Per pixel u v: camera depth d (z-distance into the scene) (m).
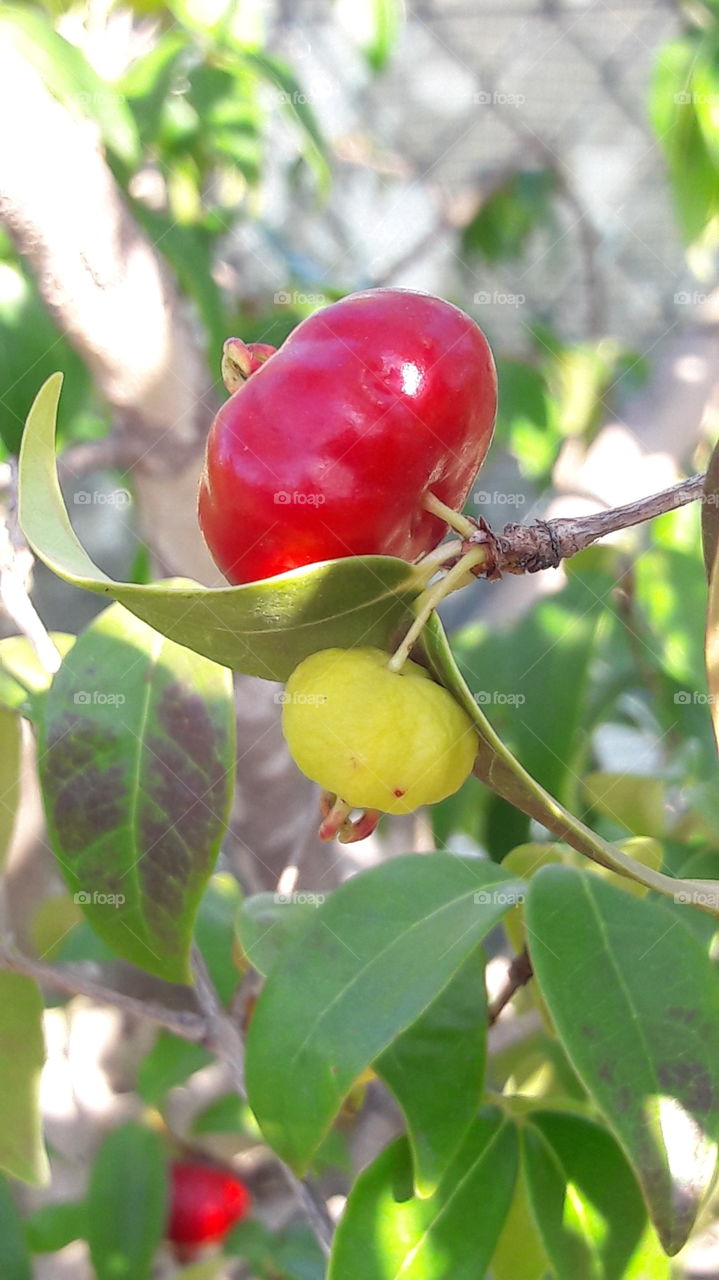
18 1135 0.15
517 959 0.13
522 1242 0.13
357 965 0.11
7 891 0.22
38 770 0.13
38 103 0.15
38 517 0.08
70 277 0.16
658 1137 0.10
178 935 0.13
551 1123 0.12
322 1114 0.11
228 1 0.22
